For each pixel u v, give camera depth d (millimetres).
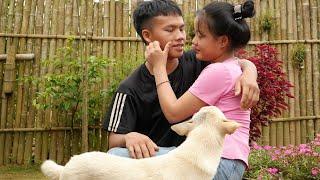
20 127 6383
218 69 2051
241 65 2240
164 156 1877
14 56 6332
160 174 1796
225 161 1988
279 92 5047
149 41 2422
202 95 2045
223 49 2205
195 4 6773
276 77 5086
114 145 2338
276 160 4586
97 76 6238
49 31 6453
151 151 2109
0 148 6312
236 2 6785
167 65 2428
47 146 6422
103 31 6551
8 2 6395
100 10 6559
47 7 6449
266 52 5117
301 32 6969
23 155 6379
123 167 1842
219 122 1875
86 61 5863
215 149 1860
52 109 6438
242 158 2025
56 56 6375
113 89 6289
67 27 6484
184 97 2074
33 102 6086
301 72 6926
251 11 2189
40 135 6406
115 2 6594
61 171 1979
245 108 2004
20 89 6391
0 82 6391
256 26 6855
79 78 6176
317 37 7020
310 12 7020
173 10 2377
